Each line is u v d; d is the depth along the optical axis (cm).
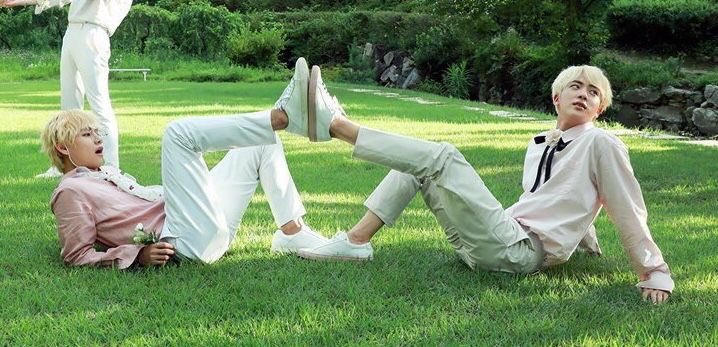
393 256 334
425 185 309
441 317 253
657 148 775
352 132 289
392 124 990
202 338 234
